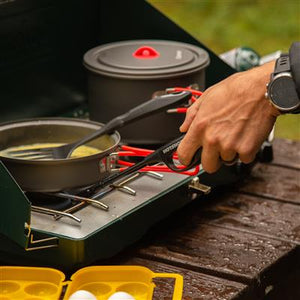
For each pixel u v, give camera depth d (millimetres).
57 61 2908
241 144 1876
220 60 2881
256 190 2660
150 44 2816
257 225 2387
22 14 2693
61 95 2963
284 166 2875
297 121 5645
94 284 1938
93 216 2086
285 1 7660
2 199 1834
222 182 2576
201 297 1946
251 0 7695
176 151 2129
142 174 2342
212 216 2449
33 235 2016
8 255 2088
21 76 2762
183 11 7457
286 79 1824
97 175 2119
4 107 2727
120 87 2512
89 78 2611
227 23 7184
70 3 2900
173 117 2512
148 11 2973
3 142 2342
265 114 1873
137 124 2506
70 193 2197
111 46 2787
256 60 3164
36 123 2389
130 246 2232
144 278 1951
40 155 2264
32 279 1955
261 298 2123
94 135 2266
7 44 2666
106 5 3033
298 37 6898
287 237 2305
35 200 2199
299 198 2598
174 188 2275
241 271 2076
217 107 1885
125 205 2156
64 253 1993
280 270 2191
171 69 2525
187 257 2162
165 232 2324
